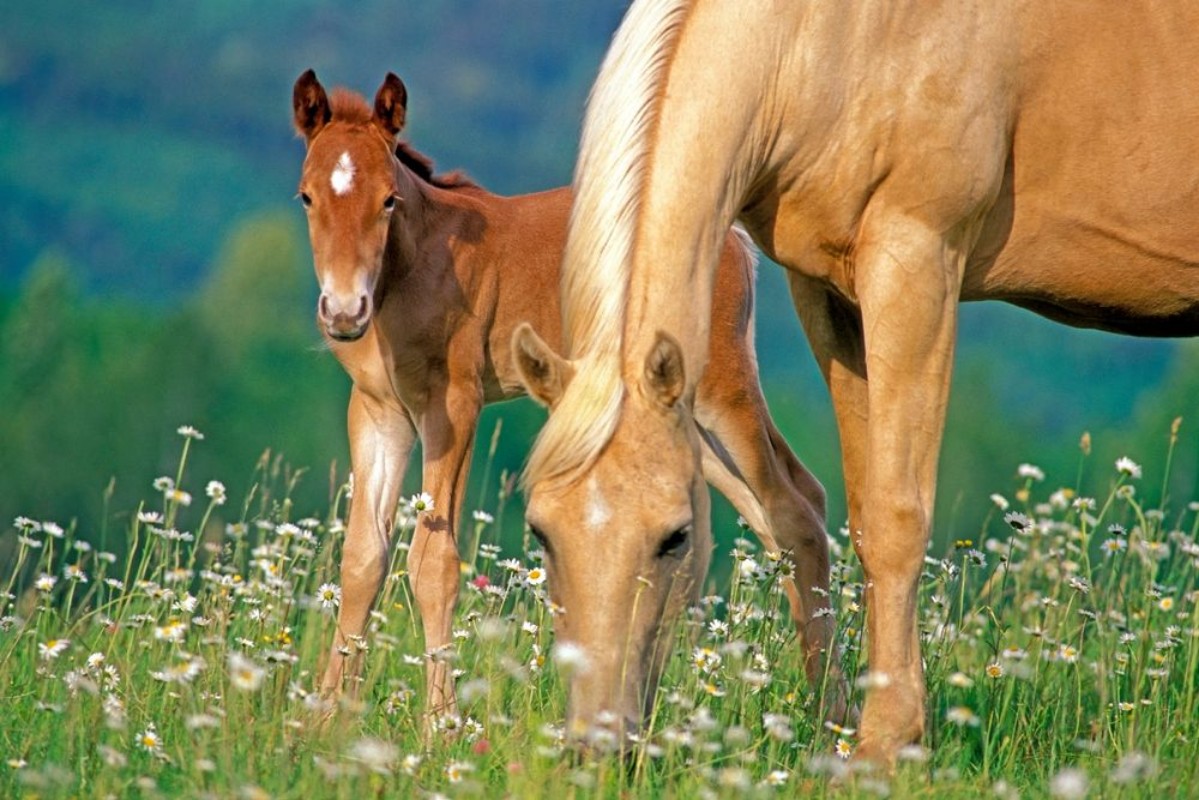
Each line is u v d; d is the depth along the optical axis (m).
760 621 10.61
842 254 9.80
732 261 12.20
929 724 9.80
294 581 11.80
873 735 9.13
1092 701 10.48
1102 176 10.12
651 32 9.21
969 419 71.69
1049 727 10.13
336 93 11.72
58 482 63.81
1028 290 10.52
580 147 9.16
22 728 9.06
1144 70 10.09
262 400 69.69
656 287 8.59
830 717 10.17
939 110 9.48
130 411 67.12
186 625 9.59
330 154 11.16
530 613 11.27
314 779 7.89
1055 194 10.13
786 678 10.77
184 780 8.09
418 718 9.75
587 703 7.82
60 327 71.19
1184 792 8.50
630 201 8.77
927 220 9.54
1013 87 9.82
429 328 11.95
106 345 72.88
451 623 11.48
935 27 9.55
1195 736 9.46
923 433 9.51
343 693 9.91
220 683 9.23
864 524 9.52
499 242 12.55
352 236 10.98
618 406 8.11
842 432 10.70
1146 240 10.28
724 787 7.98
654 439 8.10
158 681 9.57
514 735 8.92
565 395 8.21
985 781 8.84
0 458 63.97
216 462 66.31
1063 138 10.03
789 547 11.73
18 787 8.17
